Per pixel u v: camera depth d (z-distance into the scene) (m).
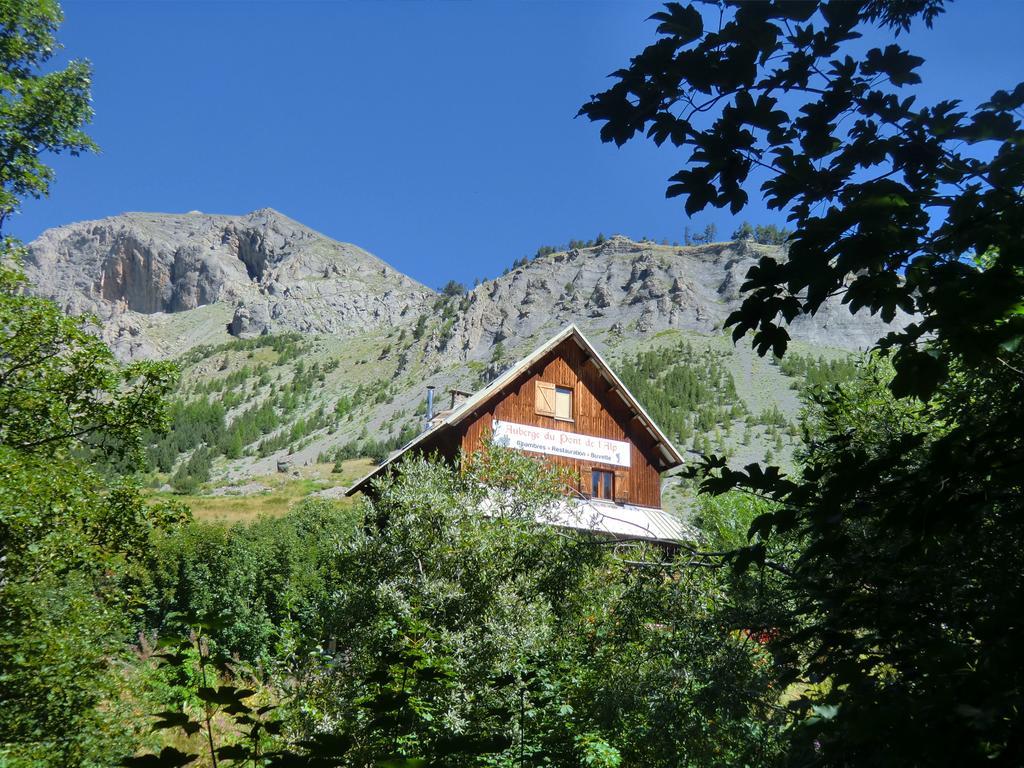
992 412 4.04
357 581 15.01
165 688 12.38
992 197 2.74
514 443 25.77
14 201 17.55
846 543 3.14
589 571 12.26
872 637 3.42
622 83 2.82
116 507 14.49
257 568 27.16
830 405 6.46
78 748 10.08
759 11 2.59
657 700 7.46
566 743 7.49
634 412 27.83
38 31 19.77
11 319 13.93
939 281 2.66
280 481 138.00
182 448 188.12
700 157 2.85
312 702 11.43
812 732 2.67
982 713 2.06
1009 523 2.81
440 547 14.23
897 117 2.75
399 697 3.66
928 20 3.39
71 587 12.12
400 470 16.59
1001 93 2.68
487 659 11.48
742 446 140.62
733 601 6.37
